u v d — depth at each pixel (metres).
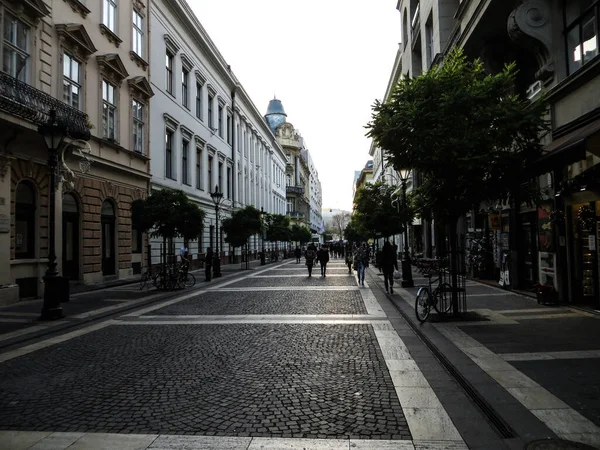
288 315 10.65
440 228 10.94
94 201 18.20
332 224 181.50
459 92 8.37
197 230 17.62
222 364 6.34
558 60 11.19
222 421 4.29
